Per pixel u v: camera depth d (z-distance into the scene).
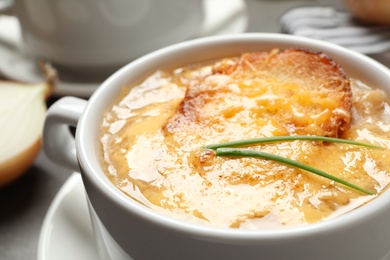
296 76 0.34
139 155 0.31
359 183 0.29
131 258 0.30
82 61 0.55
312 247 0.27
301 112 0.32
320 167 0.30
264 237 0.27
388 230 0.29
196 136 0.31
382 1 0.54
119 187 0.30
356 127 0.32
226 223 0.28
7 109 0.50
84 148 0.31
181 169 0.30
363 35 0.55
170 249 0.28
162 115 0.34
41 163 0.50
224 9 0.64
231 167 0.30
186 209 0.29
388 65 0.53
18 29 0.65
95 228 0.33
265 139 0.30
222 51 0.37
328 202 0.29
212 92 0.33
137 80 0.36
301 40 0.36
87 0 0.52
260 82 0.34
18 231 0.44
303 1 0.67
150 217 0.28
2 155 0.47
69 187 0.39
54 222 0.37
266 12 0.66
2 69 0.58
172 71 0.37
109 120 0.34
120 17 0.54
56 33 0.55
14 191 0.47
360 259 0.29
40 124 0.50
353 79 0.35
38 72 0.58
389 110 0.33
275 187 0.29
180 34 0.58
